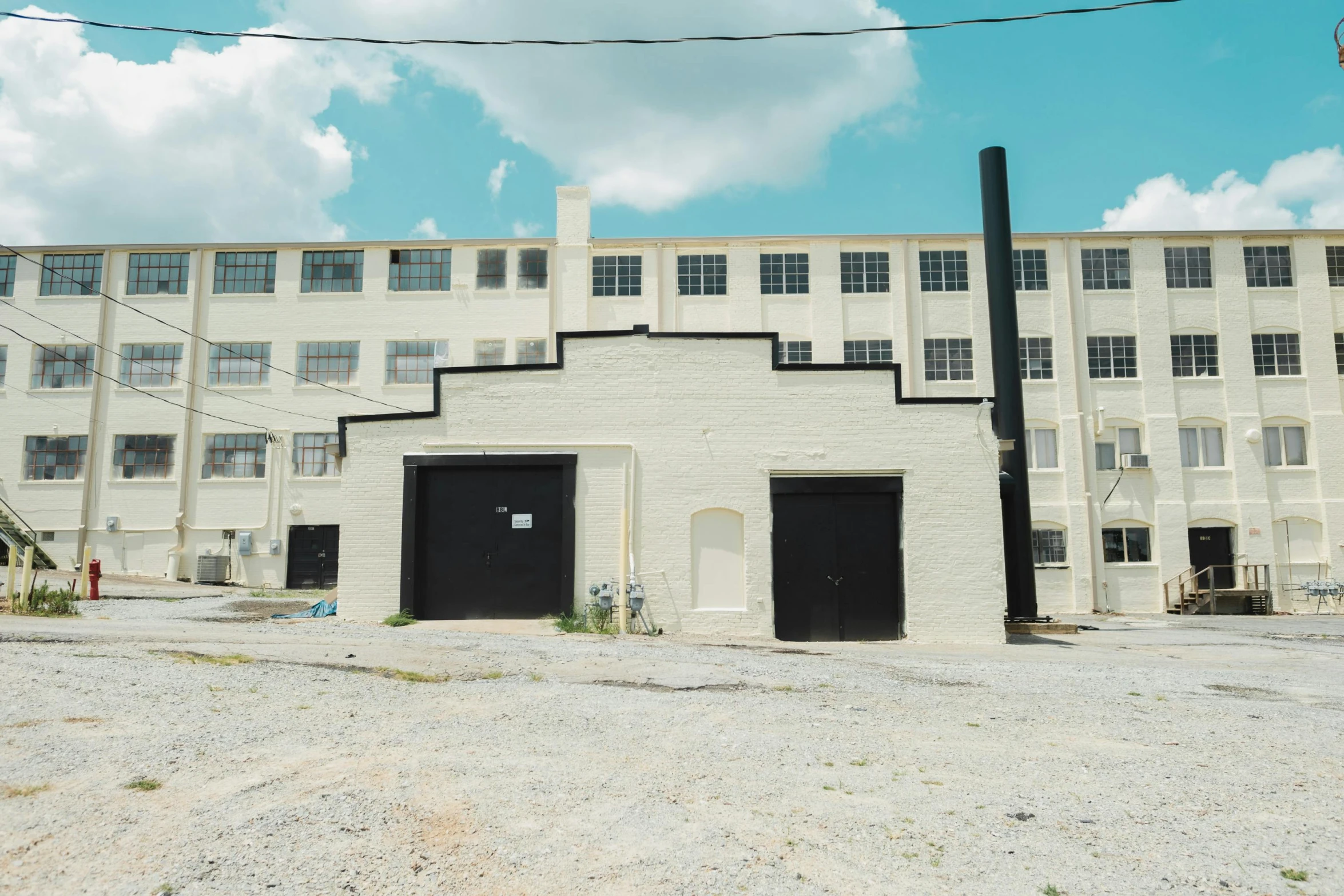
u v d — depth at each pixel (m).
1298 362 31.06
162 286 31.33
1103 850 4.86
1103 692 9.71
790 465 16.05
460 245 31.30
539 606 15.68
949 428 16.17
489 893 4.06
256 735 6.31
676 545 15.76
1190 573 29.50
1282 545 30.00
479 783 5.52
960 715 8.14
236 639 11.14
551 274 31.05
